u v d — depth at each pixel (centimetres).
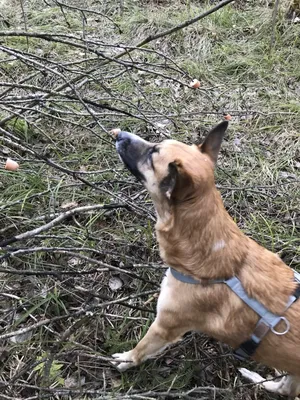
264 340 75
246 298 74
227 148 141
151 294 100
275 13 179
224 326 77
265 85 169
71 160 126
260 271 76
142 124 142
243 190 126
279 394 90
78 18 190
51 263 103
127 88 155
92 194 117
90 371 89
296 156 142
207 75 171
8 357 87
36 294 97
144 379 89
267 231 118
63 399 83
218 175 131
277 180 132
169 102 156
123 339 95
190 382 91
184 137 143
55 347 78
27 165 122
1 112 133
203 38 184
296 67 178
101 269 91
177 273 79
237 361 95
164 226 77
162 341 85
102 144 135
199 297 77
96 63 159
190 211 74
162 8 205
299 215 124
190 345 95
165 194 74
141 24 189
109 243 108
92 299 99
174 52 181
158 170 75
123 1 205
